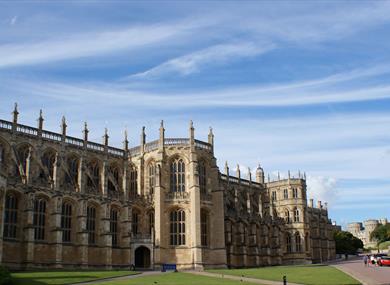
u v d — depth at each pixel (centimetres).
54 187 9356
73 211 9769
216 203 11412
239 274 7856
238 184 14400
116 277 7188
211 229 11169
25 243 8594
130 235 10444
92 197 10125
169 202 10869
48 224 9219
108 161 11062
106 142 11088
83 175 10069
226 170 13975
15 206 8762
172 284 5850
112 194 10575
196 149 11325
